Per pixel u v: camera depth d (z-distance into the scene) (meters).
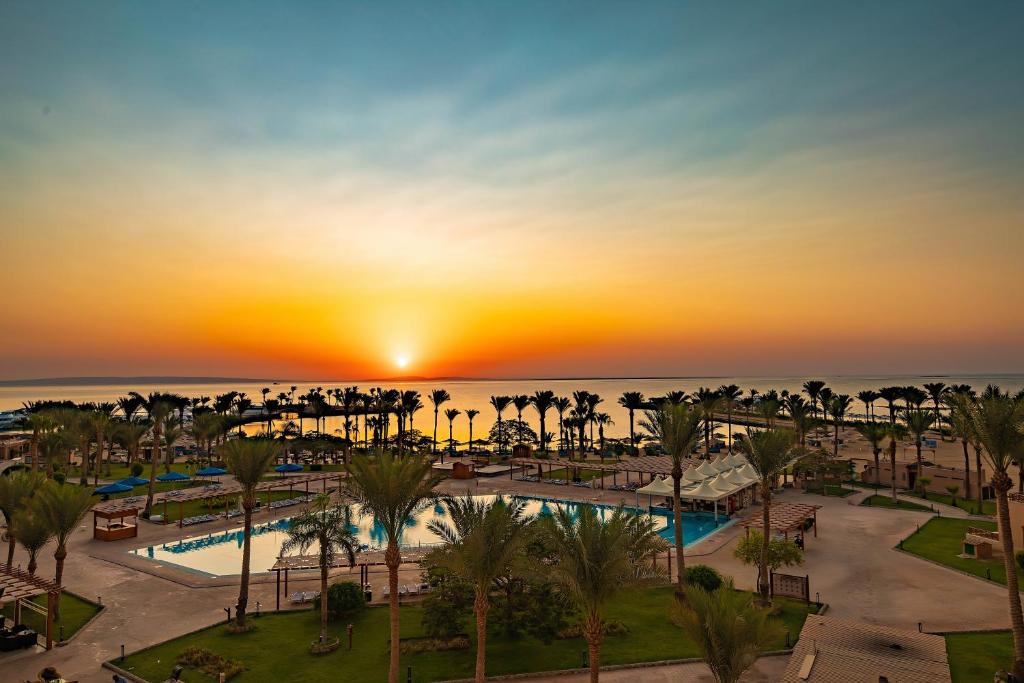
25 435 102.81
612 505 58.91
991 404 24.50
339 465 86.75
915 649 21.12
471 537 22.42
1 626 28.45
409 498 23.64
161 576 37.75
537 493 65.50
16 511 32.25
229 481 73.69
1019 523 39.25
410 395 110.94
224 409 119.88
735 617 18.41
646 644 27.19
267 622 30.48
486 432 170.75
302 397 139.88
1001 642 26.25
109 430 79.56
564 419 114.69
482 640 22.66
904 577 35.44
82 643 27.69
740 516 54.12
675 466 33.38
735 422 140.50
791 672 20.02
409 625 30.05
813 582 34.88
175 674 23.72
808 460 67.25
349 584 31.89
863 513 53.50
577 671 24.62
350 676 24.50
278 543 47.44
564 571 21.47
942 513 53.22
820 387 126.38
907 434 76.88
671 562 39.69
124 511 47.97
